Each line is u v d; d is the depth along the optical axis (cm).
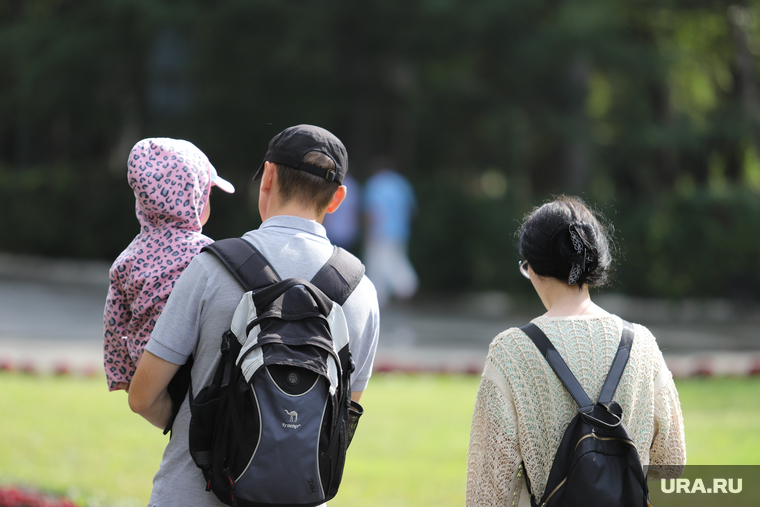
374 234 5484
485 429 909
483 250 6869
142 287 941
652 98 8681
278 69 6938
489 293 7038
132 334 957
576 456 850
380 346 4659
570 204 970
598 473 841
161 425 947
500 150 7644
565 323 924
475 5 6731
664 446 945
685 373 3831
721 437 2630
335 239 5925
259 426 822
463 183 7888
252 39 6888
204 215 1022
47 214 8419
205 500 891
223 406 847
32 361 3681
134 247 962
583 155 7881
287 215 952
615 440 862
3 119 9394
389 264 5509
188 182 958
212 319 884
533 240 953
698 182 9256
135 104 7750
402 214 5506
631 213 7250
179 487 896
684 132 8106
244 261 896
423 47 6988
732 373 3844
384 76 7325
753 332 5766
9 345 4231
